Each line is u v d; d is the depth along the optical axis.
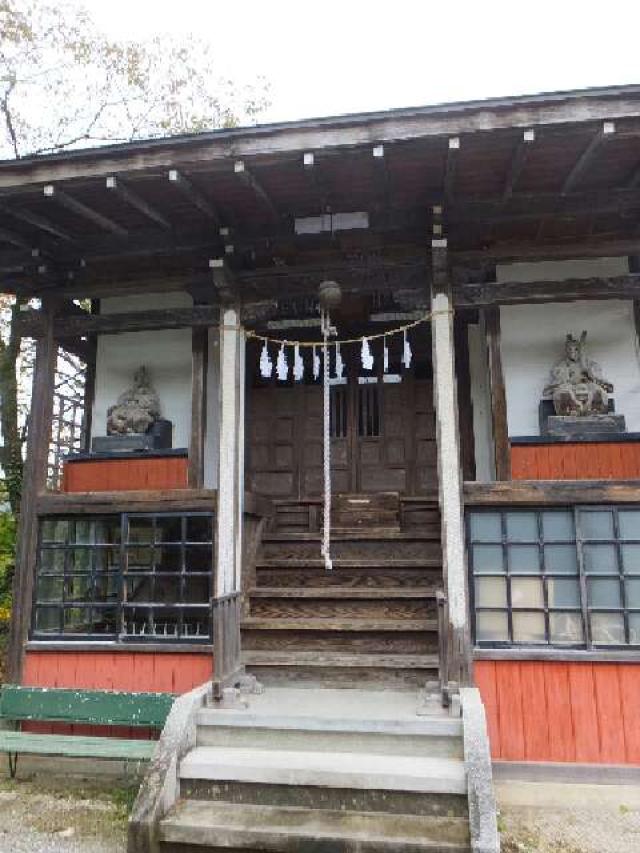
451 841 3.72
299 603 6.28
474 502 5.48
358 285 6.14
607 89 4.46
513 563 5.43
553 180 5.36
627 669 5.10
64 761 5.55
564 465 5.76
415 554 6.93
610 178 5.34
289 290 6.25
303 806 4.18
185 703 4.75
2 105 10.42
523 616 5.34
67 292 6.67
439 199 5.57
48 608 6.19
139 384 7.38
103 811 4.79
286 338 8.66
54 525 6.36
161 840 3.92
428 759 4.36
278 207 5.81
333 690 5.49
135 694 5.34
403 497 7.84
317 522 7.73
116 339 7.70
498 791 4.91
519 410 6.55
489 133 4.64
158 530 6.38
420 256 5.99
